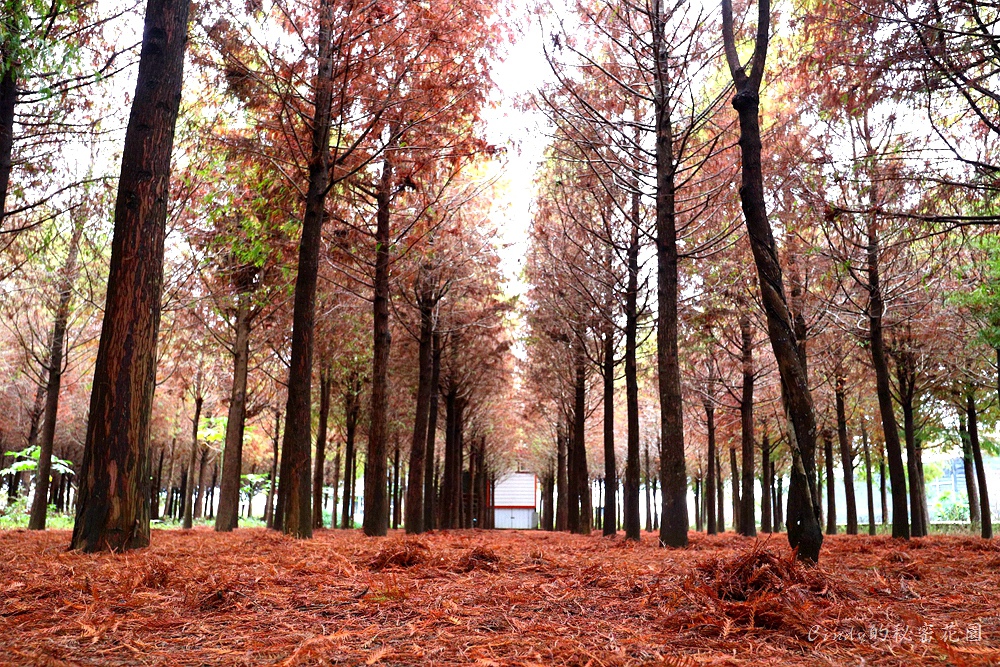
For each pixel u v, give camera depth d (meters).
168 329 17.86
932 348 16.78
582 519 20.14
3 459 36.69
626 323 16.09
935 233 9.58
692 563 6.02
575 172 14.50
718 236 12.53
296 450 10.33
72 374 27.59
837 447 31.58
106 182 11.86
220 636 3.24
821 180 11.07
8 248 12.57
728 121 13.59
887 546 10.40
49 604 3.94
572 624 3.52
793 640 3.12
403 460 35.12
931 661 2.75
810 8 10.29
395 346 21.34
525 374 26.03
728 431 23.84
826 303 14.17
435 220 14.92
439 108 12.70
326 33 11.24
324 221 13.60
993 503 34.84
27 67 8.20
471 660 2.80
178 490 50.78
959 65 8.52
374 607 3.93
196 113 12.95
